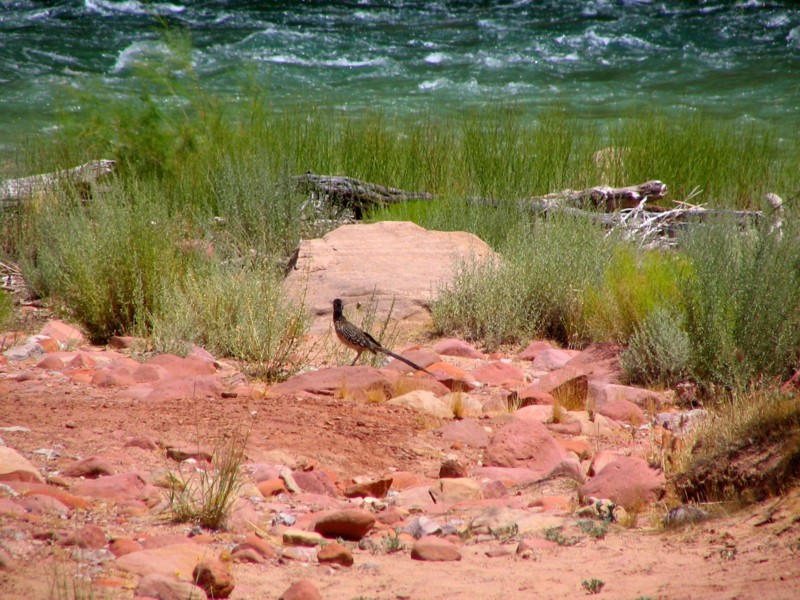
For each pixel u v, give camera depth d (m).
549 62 68.88
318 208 30.81
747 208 34.03
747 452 11.59
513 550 10.01
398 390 16.95
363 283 23.81
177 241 24.70
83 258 21.83
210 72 63.47
